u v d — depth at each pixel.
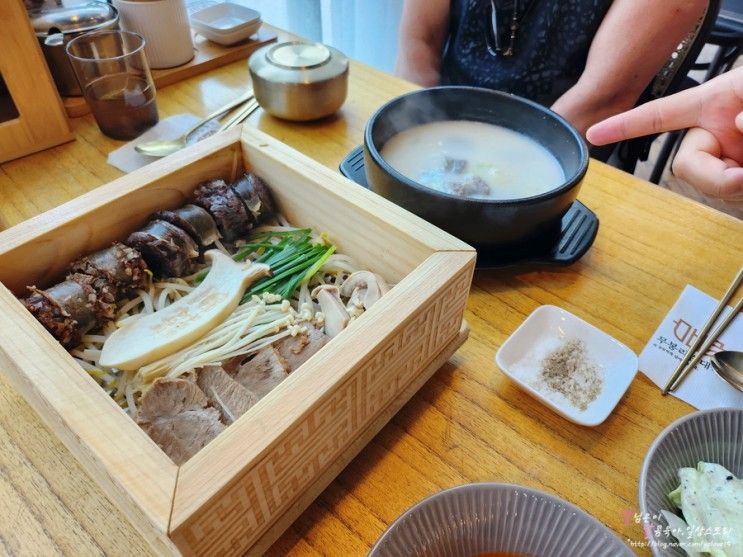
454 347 0.36
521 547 0.27
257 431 0.23
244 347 0.33
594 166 0.55
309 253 0.38
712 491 0.27
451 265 0.31
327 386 0.25
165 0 0.62
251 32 0.72
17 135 0.53
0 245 0.32
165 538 0.21
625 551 0.24
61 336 0.32
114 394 0.32
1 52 0.48
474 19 0.75
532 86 0.75
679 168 0.50
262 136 0.41
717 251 0.46
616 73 0.69
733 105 0.48
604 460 0.32
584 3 0.71
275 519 0.27
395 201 0.39
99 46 0.58
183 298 0.35
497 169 0.47
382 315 0.28
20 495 0.29
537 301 0.42
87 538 0.28
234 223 0.40
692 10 0.66
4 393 0.34
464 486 0.27
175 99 0.64
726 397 0.35
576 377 0.35
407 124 0.50
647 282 0.43
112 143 0.57
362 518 0.29
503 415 0.34
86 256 0.35
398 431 0.33
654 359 0.37
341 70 0.58
